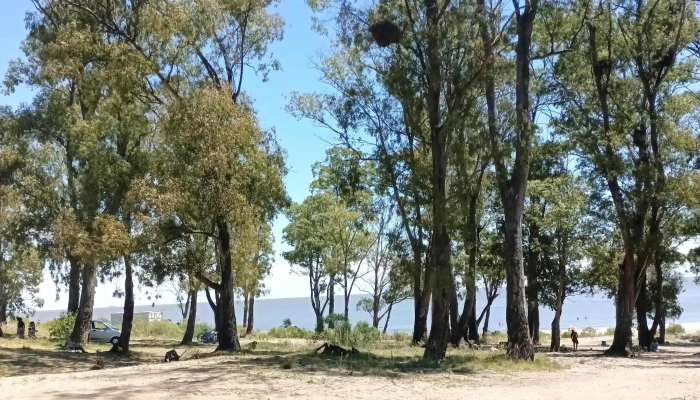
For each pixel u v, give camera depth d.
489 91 22.66
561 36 27.48
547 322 107.94
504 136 23.95
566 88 28.22
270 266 49.31
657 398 13.43
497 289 53.75
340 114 25.20
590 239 33.75
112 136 28.62
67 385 14.35
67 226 25.53
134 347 34.97
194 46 26.95
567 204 31.88
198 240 28.58
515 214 22.30
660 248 31.92
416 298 35.53
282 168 27.86
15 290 61.81
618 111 29.80
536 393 14.05
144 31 26.94
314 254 56.72
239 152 25.69
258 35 28.20
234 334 28.14
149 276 29.00
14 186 31.53
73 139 29.50
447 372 17.97
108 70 25.95
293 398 12.34
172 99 26.45
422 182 21.75
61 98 32.84
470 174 25.78
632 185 29.84
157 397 12.30
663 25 29.02
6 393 13.15
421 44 20.73
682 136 29.38
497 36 21.34
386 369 18.06
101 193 28.27
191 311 40.97
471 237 26.03
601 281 39.59
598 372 19.56
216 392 12.99
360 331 35.75
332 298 60.97
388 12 21.02
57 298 41.03
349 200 32.88
